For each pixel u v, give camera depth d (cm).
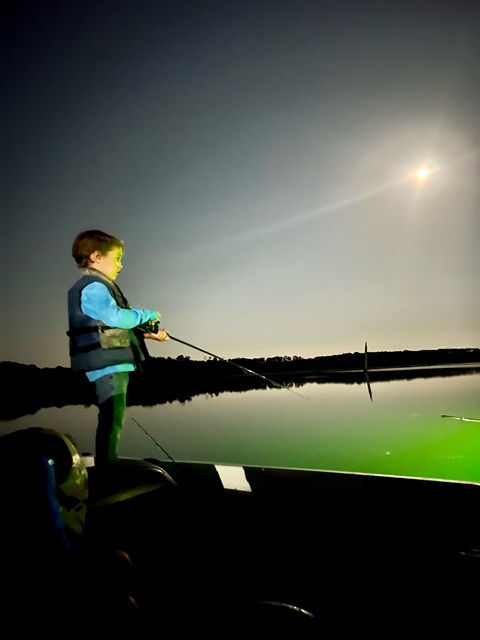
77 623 94
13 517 96
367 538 216
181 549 205
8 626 91
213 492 258
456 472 584
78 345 205
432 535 203
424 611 172
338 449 847
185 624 142
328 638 158
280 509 240
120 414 205
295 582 191
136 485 208
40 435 114
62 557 98
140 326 235
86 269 212
